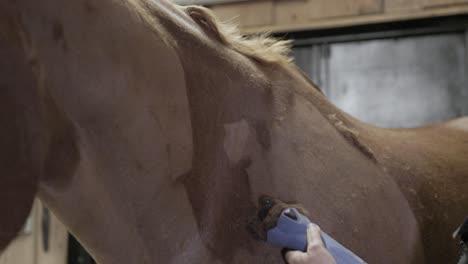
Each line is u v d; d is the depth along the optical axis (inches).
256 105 34.9
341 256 30.8
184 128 32.1
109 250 31.2
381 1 100.3
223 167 32.9
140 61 31.0
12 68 26.5
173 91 32.0
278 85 36.6
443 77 99.7
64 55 28.6
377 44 103.6
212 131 32.9
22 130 26.4
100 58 29.6
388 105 102.0
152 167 31.0
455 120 58.1
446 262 42.9
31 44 27.5
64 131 28.5
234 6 107.1
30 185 26.3
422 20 100.3
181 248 31.7
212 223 32.2
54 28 28.4
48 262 98.3
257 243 32.6
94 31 29.6
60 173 28.5
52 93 28.2
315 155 36.1
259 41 38.5
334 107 40.1
